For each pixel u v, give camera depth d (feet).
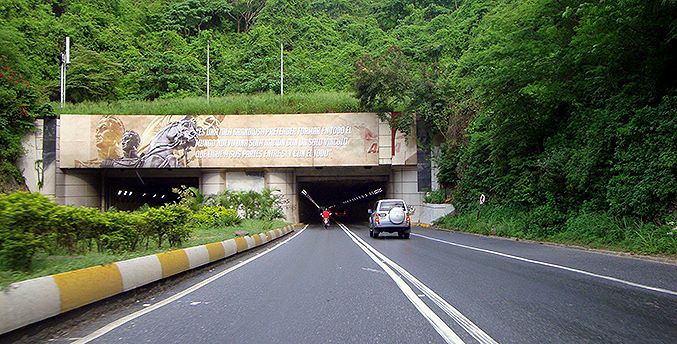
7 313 17.71
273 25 246.47
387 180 158.81
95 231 35.04
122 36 220.84
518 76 83.82
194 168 144.36
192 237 61.46
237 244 57.11
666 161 56.34
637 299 26.81
